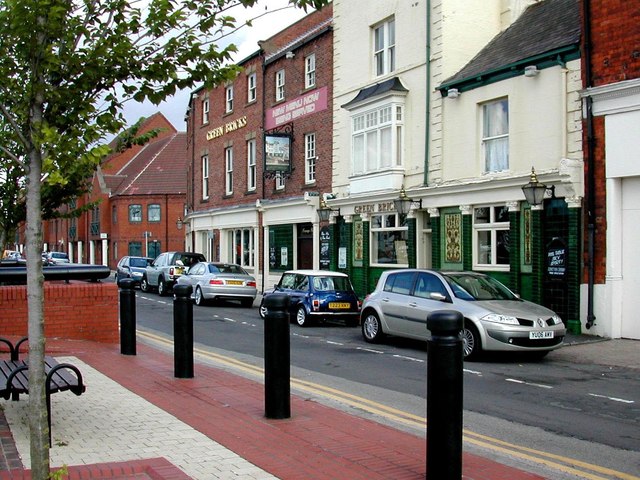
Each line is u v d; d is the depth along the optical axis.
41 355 4.11
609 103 14.32
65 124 4.86
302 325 17.73
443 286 12.86
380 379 10.17
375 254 22.42
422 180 20.09
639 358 12.12
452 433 5.07
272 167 26.61
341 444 6.18
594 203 14.65
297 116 26.73
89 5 4.85
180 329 9.38
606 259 14.44
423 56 20.16
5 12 4.45
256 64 29.92
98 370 9.84
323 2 5.50
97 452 5.82
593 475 5.68
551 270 15.64
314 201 25.09
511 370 11.05
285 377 7.16
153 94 5.24
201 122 36.28
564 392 9.29
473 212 18.17
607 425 7.48
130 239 54.59
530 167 16.48
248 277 23.91
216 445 6.08
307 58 26.42
